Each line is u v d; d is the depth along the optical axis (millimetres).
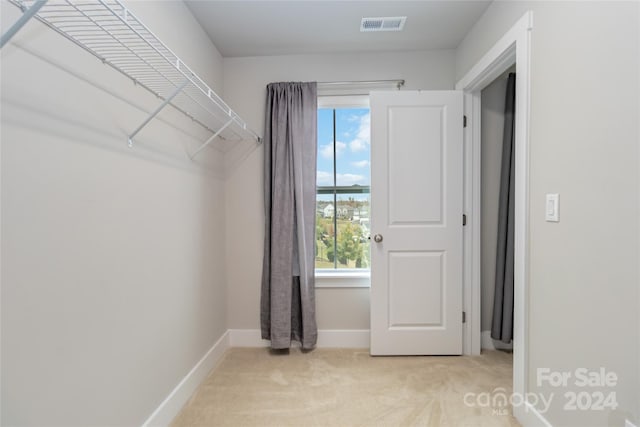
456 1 1791
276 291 2273
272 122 2336
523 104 1462
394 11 1882
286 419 1562
